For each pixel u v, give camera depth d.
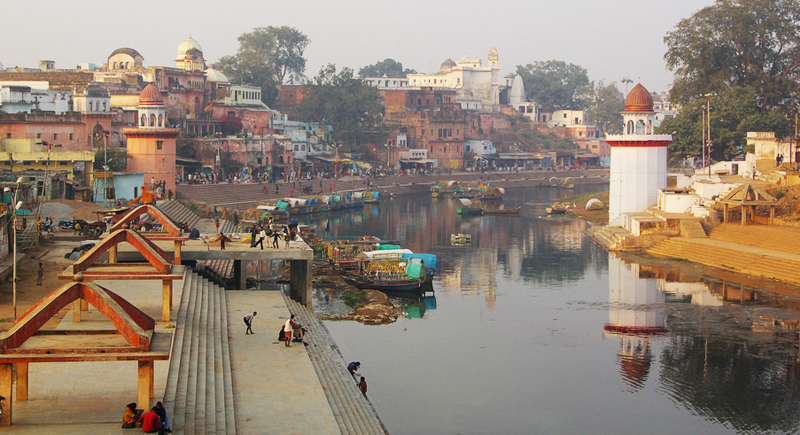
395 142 139.12
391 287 48.50
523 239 73.06
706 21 89.62
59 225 51.84
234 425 21.70
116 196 70.06
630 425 27.89
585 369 33.84
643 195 71.81
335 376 29.14
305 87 143.12
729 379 32.44
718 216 64.00
